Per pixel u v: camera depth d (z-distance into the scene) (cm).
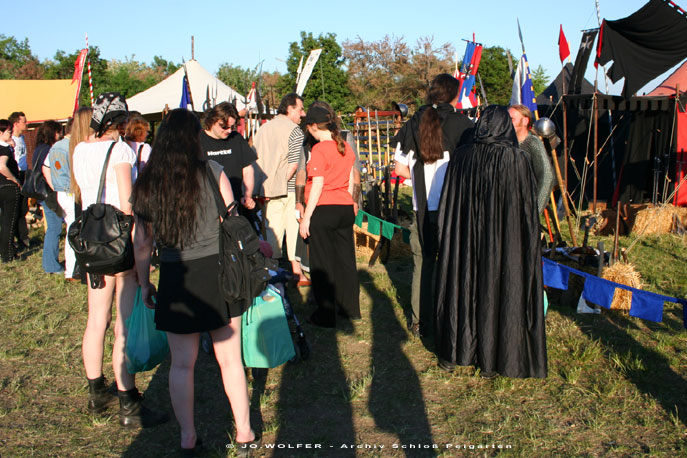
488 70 4475
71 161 349
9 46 5500
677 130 947
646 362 411
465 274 366
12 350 450
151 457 307
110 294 339
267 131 585
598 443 314
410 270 675
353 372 407
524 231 352
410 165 443
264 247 415
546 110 1079
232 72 2986
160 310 276
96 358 344
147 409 343
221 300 276
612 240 806
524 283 354
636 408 349
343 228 486
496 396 368
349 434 328
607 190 1130
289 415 349
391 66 4591
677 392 367
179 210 265
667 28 791
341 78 3456
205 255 274
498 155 354
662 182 1029
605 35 809
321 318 481
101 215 303
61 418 348
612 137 1102
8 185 730
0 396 375
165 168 270
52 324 501
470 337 368
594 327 481
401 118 936
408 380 393
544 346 356
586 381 386
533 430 327
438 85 431
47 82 1731
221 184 285
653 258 709
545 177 415
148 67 5412
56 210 612
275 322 378
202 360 432
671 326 481
